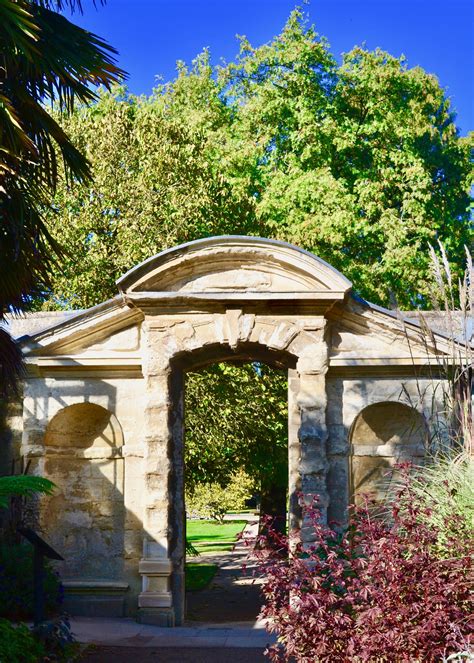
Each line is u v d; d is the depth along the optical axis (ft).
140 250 65.36
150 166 68.13
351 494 47.73
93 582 47.57
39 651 32.35
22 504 47.96
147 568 45.98
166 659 36.29
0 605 41.57
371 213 82.89
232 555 92.22
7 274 39.96
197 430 65.62
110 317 48.37
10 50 34.68
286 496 81.51
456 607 25.25
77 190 68.44
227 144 89.04
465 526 28.40
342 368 47.50
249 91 93.97
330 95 90.07
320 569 27.94
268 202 82.38
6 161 36.58
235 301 46.55
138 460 48.37
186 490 70.64
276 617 27.25
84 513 49.19
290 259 45.93
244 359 50.88
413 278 79.92
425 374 47.16
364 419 48.85
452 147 91.35
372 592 25.46
